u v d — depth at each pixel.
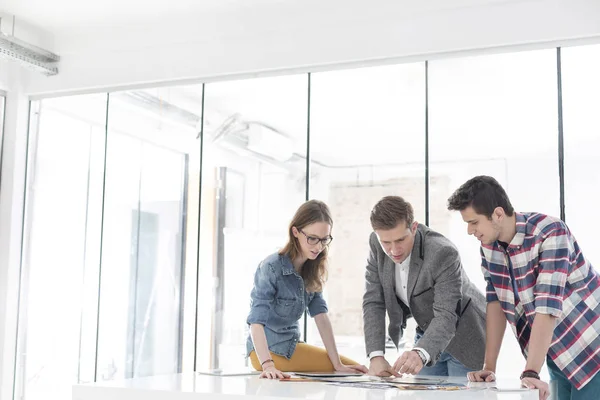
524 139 3.73
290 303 2.97
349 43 4.09
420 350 2.65
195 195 4.39
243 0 4.18
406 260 2.96
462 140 3.84
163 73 4.52
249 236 4.22
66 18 4.48
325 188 4.07
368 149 4.02
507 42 3.77
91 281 4.64
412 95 3.97
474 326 3.07
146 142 4.59
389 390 2.10
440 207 3.82
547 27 3.69
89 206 4.71
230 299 4.22
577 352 2.56
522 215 2.52
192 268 4.35
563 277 2.38
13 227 4.82
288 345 3.01
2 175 4.88
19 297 4.82
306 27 4.19
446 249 2.86
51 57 4.72
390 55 3.99
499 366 3.50
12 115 4.89
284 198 4.16
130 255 4.54
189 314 4.32
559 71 3.71
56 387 4.65
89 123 4.78
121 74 4.64
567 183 3.62
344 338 3.81
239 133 4.34
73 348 4.63
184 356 4.30
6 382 4.70
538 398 2.09
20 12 4.38
